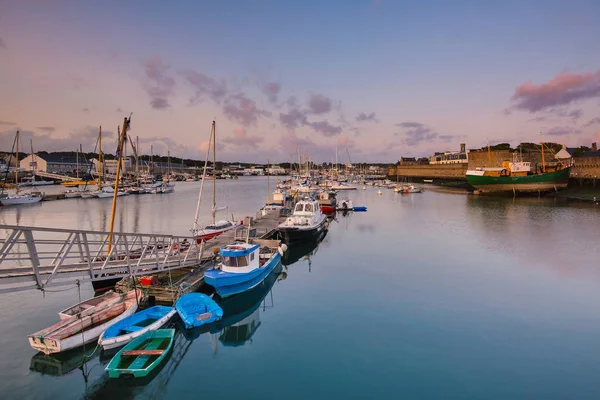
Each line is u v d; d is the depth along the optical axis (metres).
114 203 29.61
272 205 71.44
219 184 198.38
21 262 35.44
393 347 19.41
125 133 31.11
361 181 179.88
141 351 17.17
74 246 42.78
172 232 53.47
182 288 24.34
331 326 21.98
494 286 28.91
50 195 99.75
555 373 17.06
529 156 159.25
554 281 30.14
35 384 16.14
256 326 22.02
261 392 15.62
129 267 23.31
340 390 15.70
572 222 59.72
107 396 15.62
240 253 27.08
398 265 35.22
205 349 19.45
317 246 44.22
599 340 20.19
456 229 54.84
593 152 135.38
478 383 16.22
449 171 185.75
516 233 50.91
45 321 22.09
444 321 22.56
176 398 15.29
